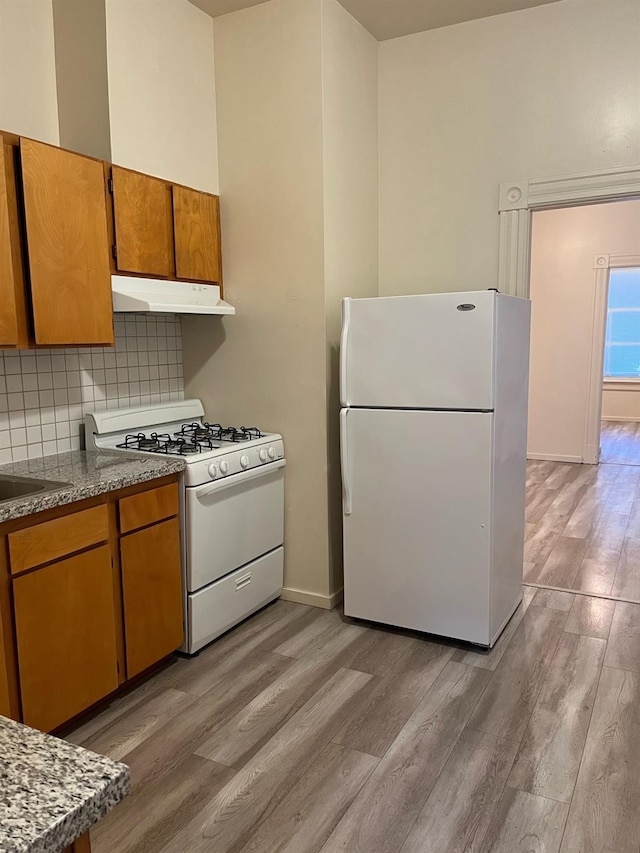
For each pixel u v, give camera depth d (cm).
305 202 310
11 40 260
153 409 321
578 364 661
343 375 297
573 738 222
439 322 273
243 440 310
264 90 315
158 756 218
